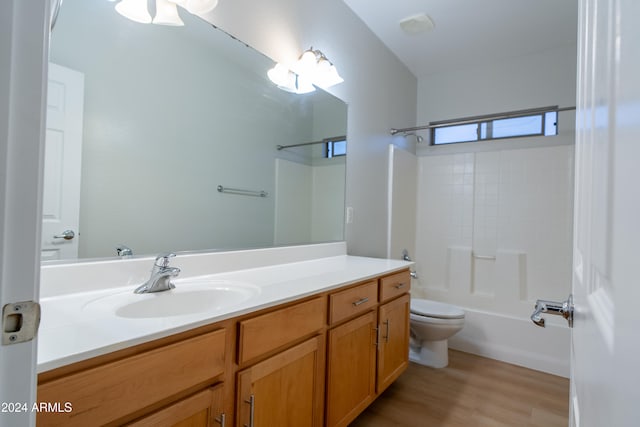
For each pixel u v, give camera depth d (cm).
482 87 304
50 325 76
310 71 184
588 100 56
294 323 113
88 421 63
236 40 156
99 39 112
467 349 265
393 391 201
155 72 128
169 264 127
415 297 313
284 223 185
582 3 67
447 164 312
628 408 29
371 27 248
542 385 212
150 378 72
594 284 46
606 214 39
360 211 241
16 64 34
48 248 100
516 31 248
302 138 195
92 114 110
